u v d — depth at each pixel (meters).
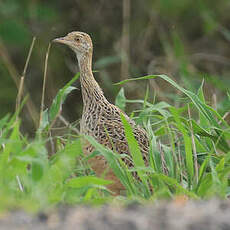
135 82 20.92
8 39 21.42
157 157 9.69
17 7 21.98
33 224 6.19
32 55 22.55
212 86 18.09
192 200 7.94
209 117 10.47
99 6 23.98
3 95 21.16
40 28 22.66
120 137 10.58
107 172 9.95
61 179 8.36
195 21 23.72
